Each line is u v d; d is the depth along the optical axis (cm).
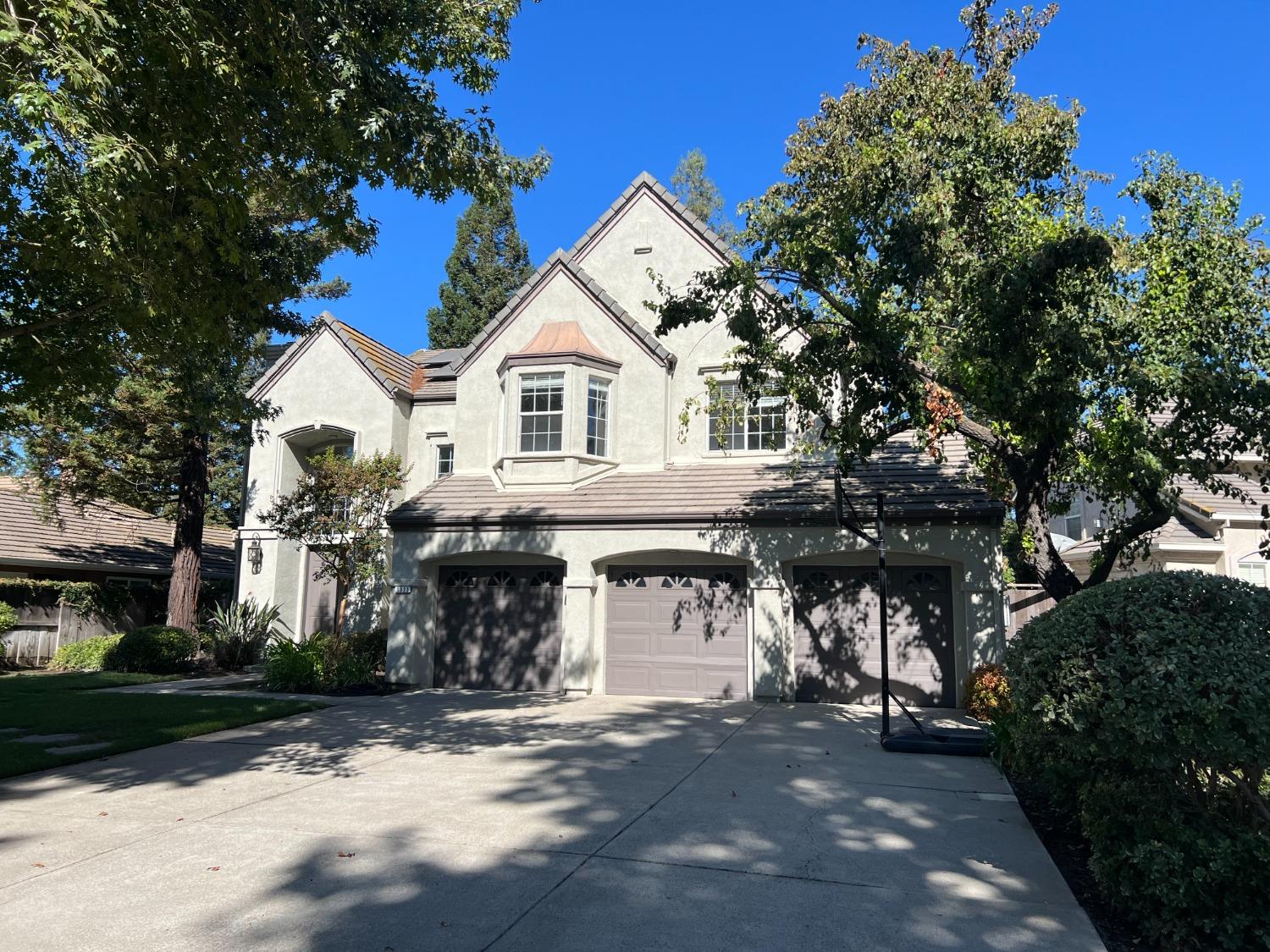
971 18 1411
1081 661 529
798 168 1448
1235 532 1559
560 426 1672
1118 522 1195
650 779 857
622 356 1722
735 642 1521
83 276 902
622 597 1588
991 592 1354
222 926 490
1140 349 935
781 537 1467
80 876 575
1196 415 942
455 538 1634
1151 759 489
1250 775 497
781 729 1169
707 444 1684
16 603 2103
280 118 927
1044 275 892
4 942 470
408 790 814
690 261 1756
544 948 463
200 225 900
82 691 1598
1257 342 956
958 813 738
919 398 1027
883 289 1016
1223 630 503
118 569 2442
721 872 582
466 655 1653
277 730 1171
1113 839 534
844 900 534
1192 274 966
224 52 817
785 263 1037
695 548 1506
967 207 1073
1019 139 1098
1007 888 559
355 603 1889
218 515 3541
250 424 2053
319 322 2055
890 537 1404
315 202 988
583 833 670
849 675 1456
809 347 1032
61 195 696
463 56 948
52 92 640
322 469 1698
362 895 537
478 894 538
